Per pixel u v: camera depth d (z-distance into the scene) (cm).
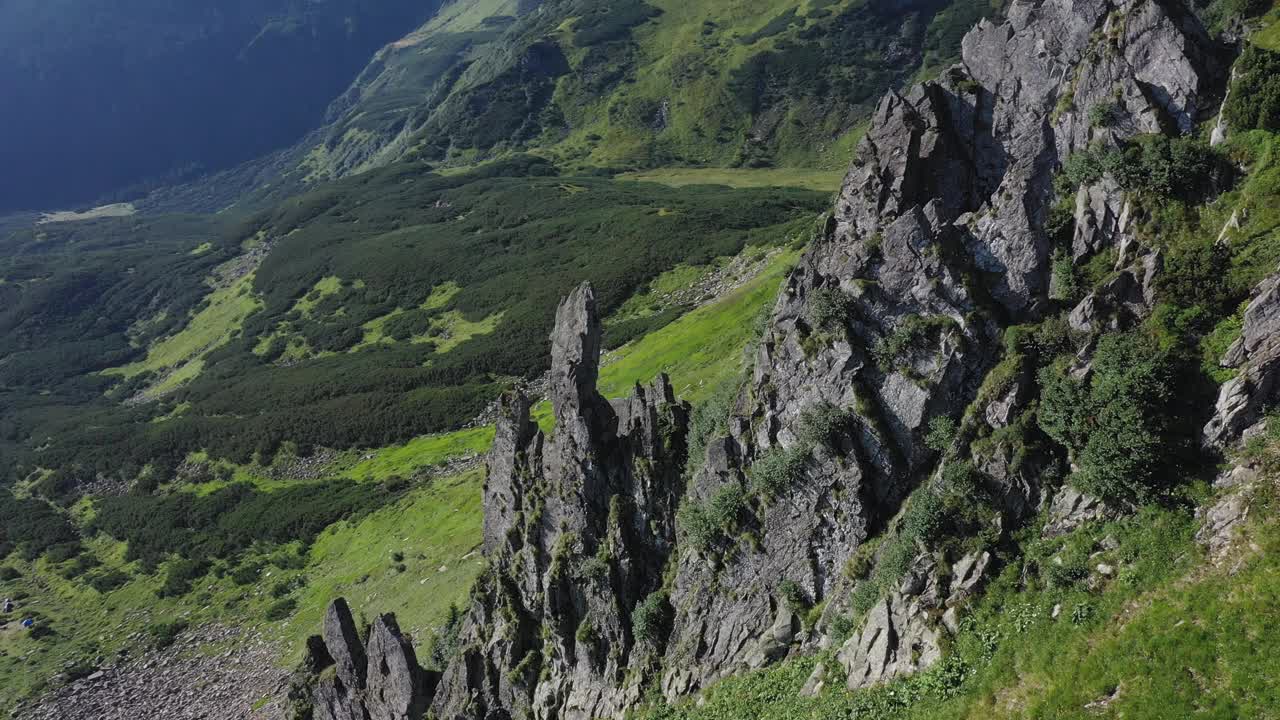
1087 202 3109
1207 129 2981
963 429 3088
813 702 3156
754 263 17700
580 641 4228
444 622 7619
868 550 3284
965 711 2680
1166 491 2641
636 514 4284
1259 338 2569
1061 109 3250
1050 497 2889
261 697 8925
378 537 11694
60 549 14388
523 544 4647
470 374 18175
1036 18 3400
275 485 15262
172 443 17525
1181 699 2278
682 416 4347
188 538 13825
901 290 3303
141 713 9475
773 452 3594
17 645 11669
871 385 3347
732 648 3662
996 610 2827
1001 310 3195
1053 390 2870
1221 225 2841
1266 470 2469
